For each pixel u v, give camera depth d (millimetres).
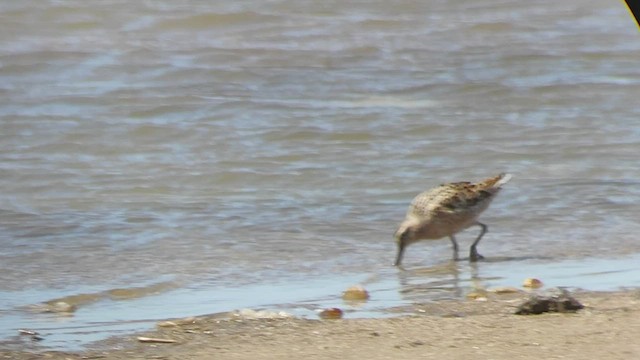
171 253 15680
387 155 21547
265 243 16234
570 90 26891
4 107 25156
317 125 23688
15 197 19109
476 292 13469
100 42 32250
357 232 16969
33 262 15242
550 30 34688
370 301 13164
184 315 12562
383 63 30172
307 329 11383
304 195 19156
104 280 14320
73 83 27594
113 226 17203
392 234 16875
